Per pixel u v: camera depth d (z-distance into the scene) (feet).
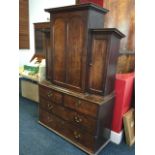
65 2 9.39
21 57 12.72
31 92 10.92
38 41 12.01
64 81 6.63
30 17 12.45
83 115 5.93
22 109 9.78
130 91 6.87
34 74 10.03
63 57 6.39
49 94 7.12
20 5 11.90
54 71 6.98
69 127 6.62
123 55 7.45
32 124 8.11
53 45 6.65
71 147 6.48
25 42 12.73
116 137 6.80
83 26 5.41
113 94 6.30
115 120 6.71
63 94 6.46
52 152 6.21
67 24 5.89
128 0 6.95
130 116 6.79
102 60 5.50
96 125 5.62
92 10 5.26
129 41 7.25
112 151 6.38
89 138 5.95
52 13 6.31
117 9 7.27
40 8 11.41
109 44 5.24
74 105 6.15
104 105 5.66
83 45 5.57
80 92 6.13
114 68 6.00
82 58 5.73
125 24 7.21
